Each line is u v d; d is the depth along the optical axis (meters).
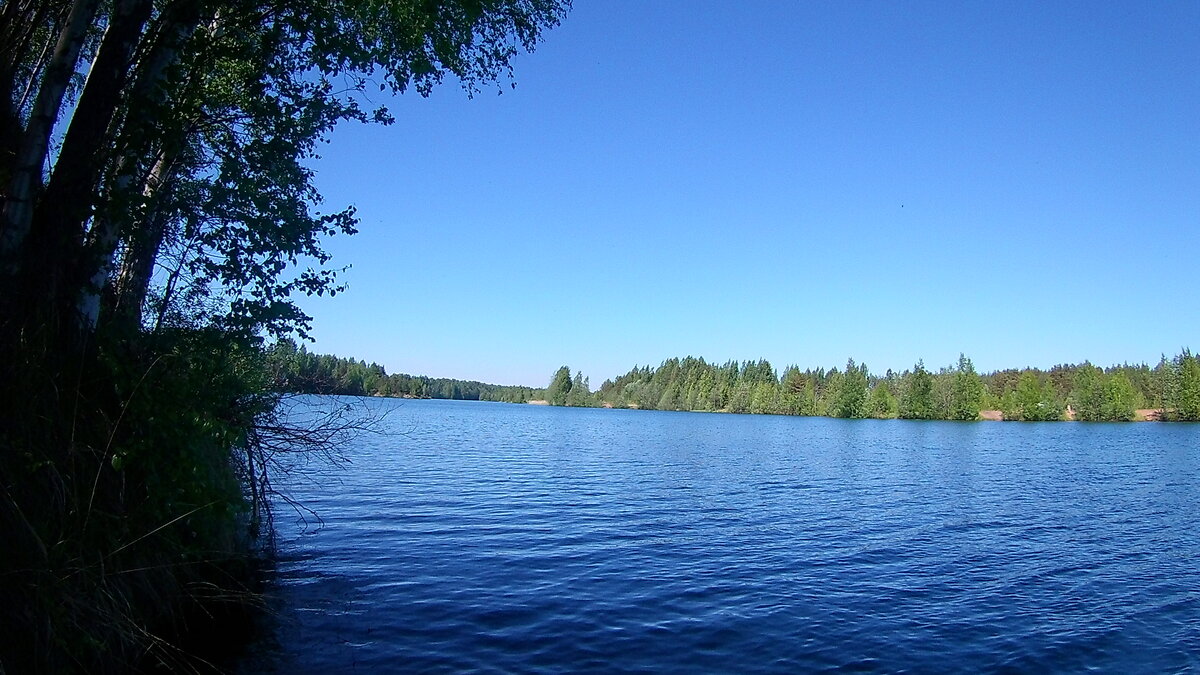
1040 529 17.91
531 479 25.91
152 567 6.95
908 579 12.34
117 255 8.72
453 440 46.88
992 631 9.59
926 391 125.19
